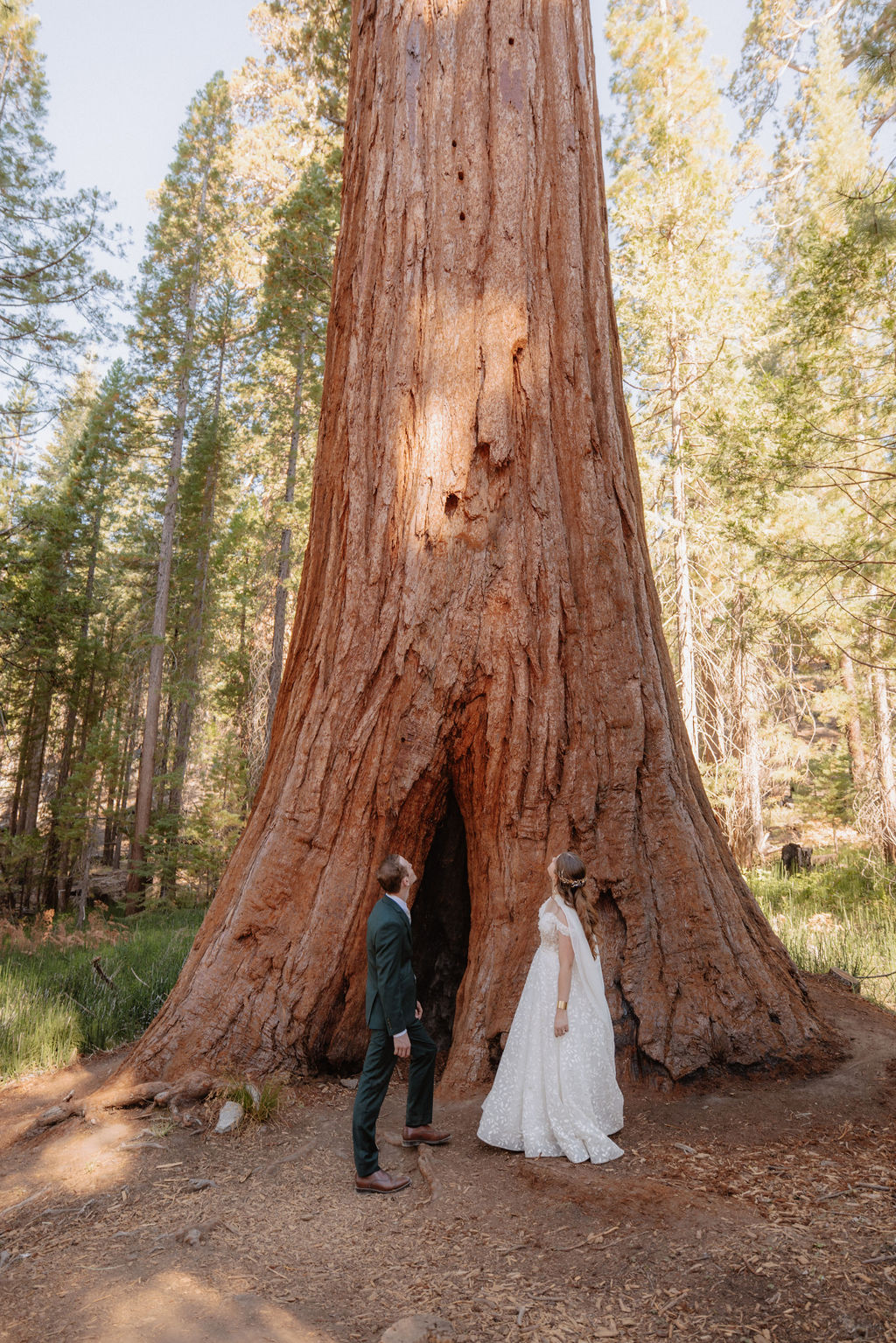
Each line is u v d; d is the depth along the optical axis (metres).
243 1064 4.89
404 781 5.30
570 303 5.90
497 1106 3.99
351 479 5.80
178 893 21.25
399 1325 2.47
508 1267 2.87
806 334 9.55
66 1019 6.83
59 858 22.47
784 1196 3.27
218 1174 3.85
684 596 14.22
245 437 29.78
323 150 15.49
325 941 5.10
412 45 6.20
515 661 5.34
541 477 5.61
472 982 5.04
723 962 4.95
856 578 10.40
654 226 14.28
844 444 9.64
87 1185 3.79
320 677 5.60
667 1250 2.86
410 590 5.45
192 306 25.73
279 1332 2.53
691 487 15.07
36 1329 2.61
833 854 16.69
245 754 20.23
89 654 23.36
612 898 5.05
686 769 5.72
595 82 6.57
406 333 5.82
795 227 14.45
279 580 20.84
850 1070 4.73
